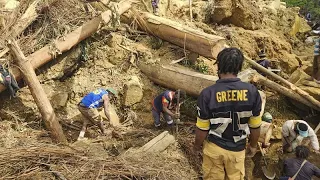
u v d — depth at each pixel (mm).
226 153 3449
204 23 8477
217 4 8516
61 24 6465
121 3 7062
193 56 6621
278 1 10891
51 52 6043
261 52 8086
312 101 6305
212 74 6602
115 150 5254
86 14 6875
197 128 3389
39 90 5508
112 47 6648
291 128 5387
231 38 8031
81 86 6312
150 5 7715
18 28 6355
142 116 6125
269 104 6730
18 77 5691
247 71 6070
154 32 6879
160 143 5121
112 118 5949
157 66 6355
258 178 5730
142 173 4473
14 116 5797
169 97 5520
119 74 6473
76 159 4621
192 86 5969
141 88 6246
